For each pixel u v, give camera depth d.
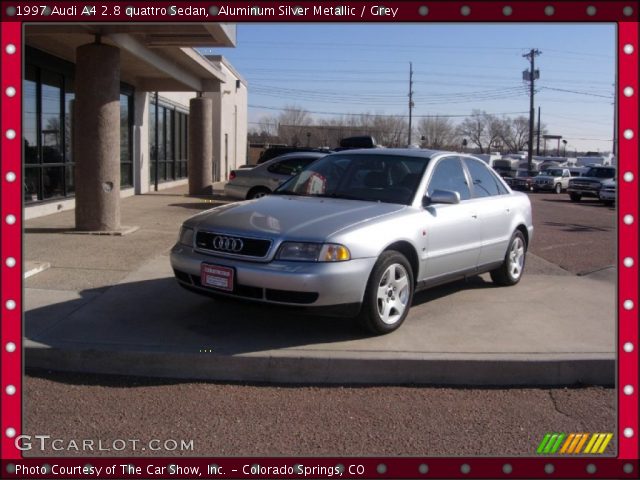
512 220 7.50
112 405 4.45
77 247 9.18
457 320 6.16
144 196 18.80
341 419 4.34
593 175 30.23
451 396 4.78
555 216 20.12
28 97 12.34
